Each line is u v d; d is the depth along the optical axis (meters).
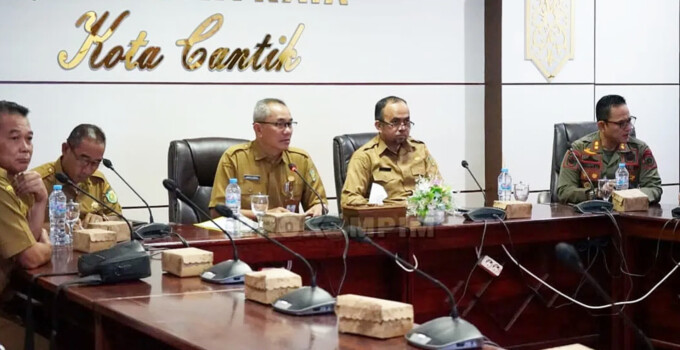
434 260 4.15
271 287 2.37
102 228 3.53
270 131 4.41
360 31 5.92
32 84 5.08
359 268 3.99
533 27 6.27
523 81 6.28
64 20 5.13
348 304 2.04
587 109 6.53
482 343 1.90
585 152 5.11
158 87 5.38
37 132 5.10
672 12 6.88
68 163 4.03
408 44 6.08
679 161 7.02
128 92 5.30
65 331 2.94
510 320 4.38
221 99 5.54
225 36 5.52
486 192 6.38
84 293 2.58
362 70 5.94
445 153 6.24
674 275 4.41
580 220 4.44
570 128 5.27
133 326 2.23
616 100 4.99
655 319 4.50
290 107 5.73
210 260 2.87
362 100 5.95
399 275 4.05
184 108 5.45
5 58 5.01
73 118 5.18
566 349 2.01
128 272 2.73
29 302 2.91
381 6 5.98
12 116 3.21
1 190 3.01
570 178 5.05
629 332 4.54
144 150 5.36
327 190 5.87
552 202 5.23
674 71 6.93
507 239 4.26
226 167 4.46
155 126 5.38
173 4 5.38
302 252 3.76
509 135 6.26
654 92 6.85
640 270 4.53
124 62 5.28
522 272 4.39
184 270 2.82
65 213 3.73
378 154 4.68
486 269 4.25
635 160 5.11
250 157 4.49
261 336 2.01
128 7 5.28
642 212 4.55
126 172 5.32
